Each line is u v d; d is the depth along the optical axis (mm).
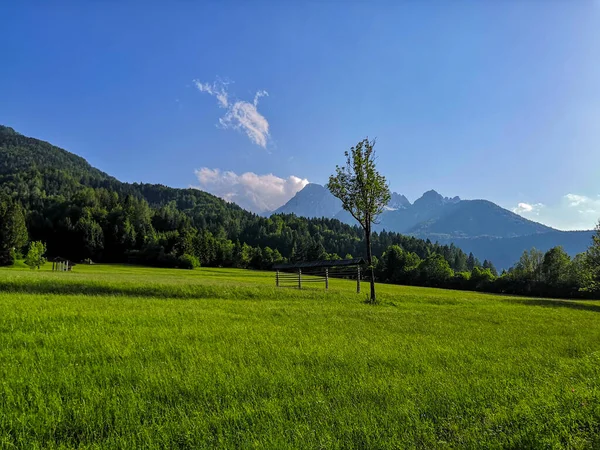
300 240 192625
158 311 18562
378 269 115312
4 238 93812
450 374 9312
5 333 12312
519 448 5473
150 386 7793
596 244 54219
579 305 43531
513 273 98375
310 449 5309
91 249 129250
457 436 5859
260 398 7312
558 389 8008
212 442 5555
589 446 5480
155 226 179000
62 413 6410
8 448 5383
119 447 5453
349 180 30297
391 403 7184
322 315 20406
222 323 16172
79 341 11539
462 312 26438
